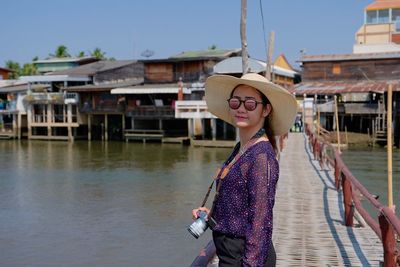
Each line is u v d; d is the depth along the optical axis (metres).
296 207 9.68
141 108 38.62
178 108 34.41
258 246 2.52
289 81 44.50
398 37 42.66
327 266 5.91
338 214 8.88
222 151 32.50
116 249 11.18
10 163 27.73
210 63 38.00
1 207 15.83
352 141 33.12
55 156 31.20
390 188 7.17
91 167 25.75
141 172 23.70
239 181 2.64
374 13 43.41
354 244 6.82
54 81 44.56
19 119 45.81
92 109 41.50
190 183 20.30
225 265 2.71
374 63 36.56
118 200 16.78
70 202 16.53
